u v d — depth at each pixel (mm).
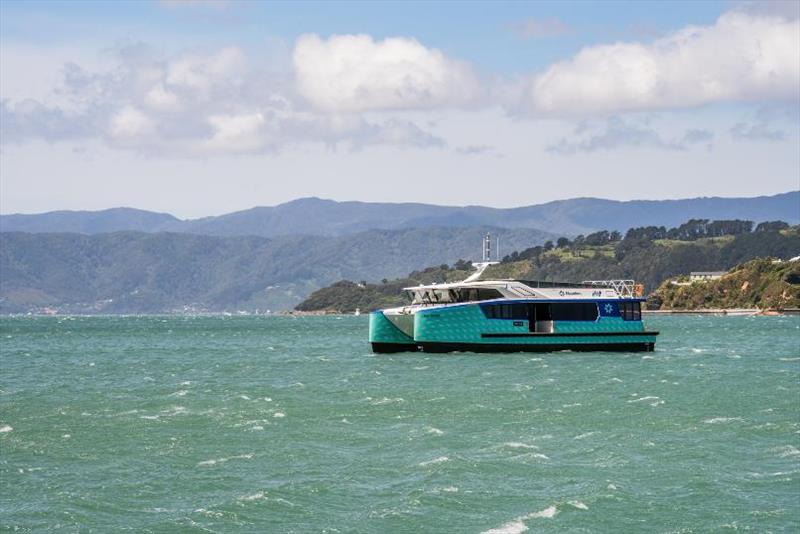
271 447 61938
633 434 65812
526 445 61281
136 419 73250
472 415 74625
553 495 50062
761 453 59719
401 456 59062
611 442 62938
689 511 47406
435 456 58812
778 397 85500
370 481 53125
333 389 94250
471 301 129125
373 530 44844
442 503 48688
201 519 46312
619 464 56500
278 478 53781
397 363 122438
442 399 83875
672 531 44625
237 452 60531
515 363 118750
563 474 54281
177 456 59469
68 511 47625
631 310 133625
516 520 45875
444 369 112750
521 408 78000
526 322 129375
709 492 50531
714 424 69625
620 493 49906
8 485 52656
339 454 59750
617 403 80875
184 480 53531
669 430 67500
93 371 125062
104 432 67688
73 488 51844
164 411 77812
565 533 44344
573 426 69375
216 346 194500
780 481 52719
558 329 130125
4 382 109125
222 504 48406
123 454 60156
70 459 58906
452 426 69500
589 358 126062
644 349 134375
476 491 50812
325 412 76500
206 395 90438
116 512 47625
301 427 69312
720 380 100500
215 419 72938
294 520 46281
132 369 128000
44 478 54062
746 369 115000
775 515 46812
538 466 55875
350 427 69188
